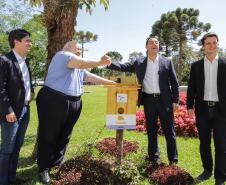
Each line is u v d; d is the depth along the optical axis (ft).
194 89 8.57
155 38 8.75
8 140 7.25
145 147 11.21
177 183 7.99
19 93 7.29
